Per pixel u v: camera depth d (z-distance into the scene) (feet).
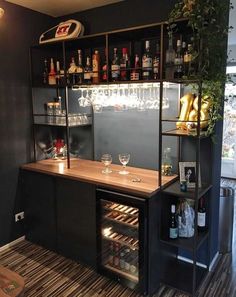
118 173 8.64
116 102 8.98
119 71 8.21
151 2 8.34
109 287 7.82
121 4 8.96
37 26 10.07
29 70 10.00
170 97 8.31
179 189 7.39
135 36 8.29
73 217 8.61
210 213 8.07
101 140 10.17
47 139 10.87
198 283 7.87
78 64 9.75
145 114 8.98
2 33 9.04
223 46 6.91
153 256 7.41
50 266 8.75
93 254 8.33
